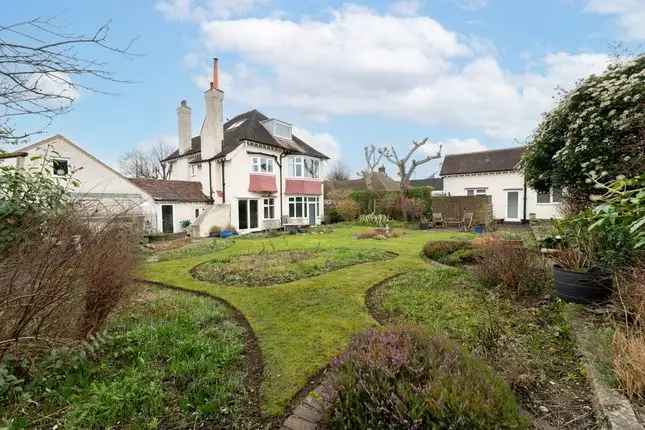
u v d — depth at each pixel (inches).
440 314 173.8
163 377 120.0
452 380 76.6
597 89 207.3
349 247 439.5
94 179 626.5
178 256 408.2
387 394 76.5
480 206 770.2
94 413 97.8
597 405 90.9
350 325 168.1
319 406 96.4
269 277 278.7
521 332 146.4
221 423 97.9
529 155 288.4
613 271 144.3
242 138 734.5
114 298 143.7
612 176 199.0
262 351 143.0
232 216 719.1
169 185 742.5
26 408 103.5
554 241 220.5
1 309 96.8
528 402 98.2
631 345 99.5
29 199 132.0
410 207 846.5
